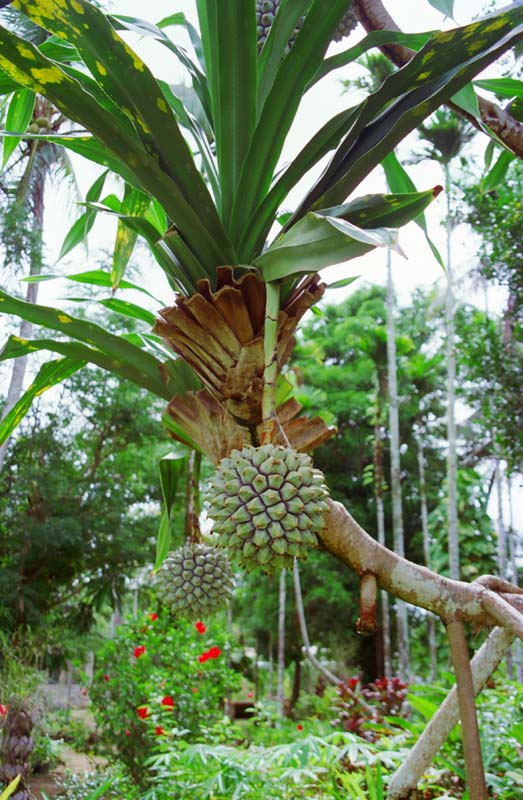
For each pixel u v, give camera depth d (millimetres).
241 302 1340
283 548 1183
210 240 1396
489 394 8344
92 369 11078
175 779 3135
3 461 10391
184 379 1673
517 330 8266
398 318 18953
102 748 7953
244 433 1449
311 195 1473
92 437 11766
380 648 15719
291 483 1226
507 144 1841
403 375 15258
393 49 1844
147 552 11531
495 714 3268
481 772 1204
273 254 1309
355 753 2680
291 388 1577
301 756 2672
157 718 4859
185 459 2176
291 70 1389
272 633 15406
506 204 8062
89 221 2719
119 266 2180
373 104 1421
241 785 2695
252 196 1495
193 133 1736
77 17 1263
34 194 10398
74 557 10961
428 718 3145
